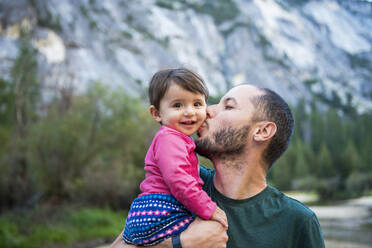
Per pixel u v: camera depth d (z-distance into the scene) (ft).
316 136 277.03
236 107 5.37
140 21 368.27
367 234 55.98
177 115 5.21
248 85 5.68
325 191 176.55
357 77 506.89
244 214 5.05
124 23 350.02
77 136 65.26
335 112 302.25
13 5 196.34
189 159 5.11
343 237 53.31
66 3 277.85
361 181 183.42
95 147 67.67
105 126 69.62
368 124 285.43
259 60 423.64
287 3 580.30
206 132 5.48
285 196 5.29
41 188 62.08
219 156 5.38
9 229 43.16
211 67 385.09
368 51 565.53
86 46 257.75
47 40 208.85
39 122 65.41
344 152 232.73
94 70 232.53
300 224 4.90
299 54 476.54
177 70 5.45
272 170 218.79
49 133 63.62
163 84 5.33
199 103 5.40
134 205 5.06
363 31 614.75
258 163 5.25
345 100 438.81
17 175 52.90
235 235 4.92
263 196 5.18
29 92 65.92
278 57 440.04
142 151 73.15
